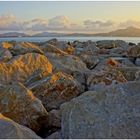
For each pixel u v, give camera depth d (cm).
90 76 1425
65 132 777
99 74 1421
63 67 1786
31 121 946
